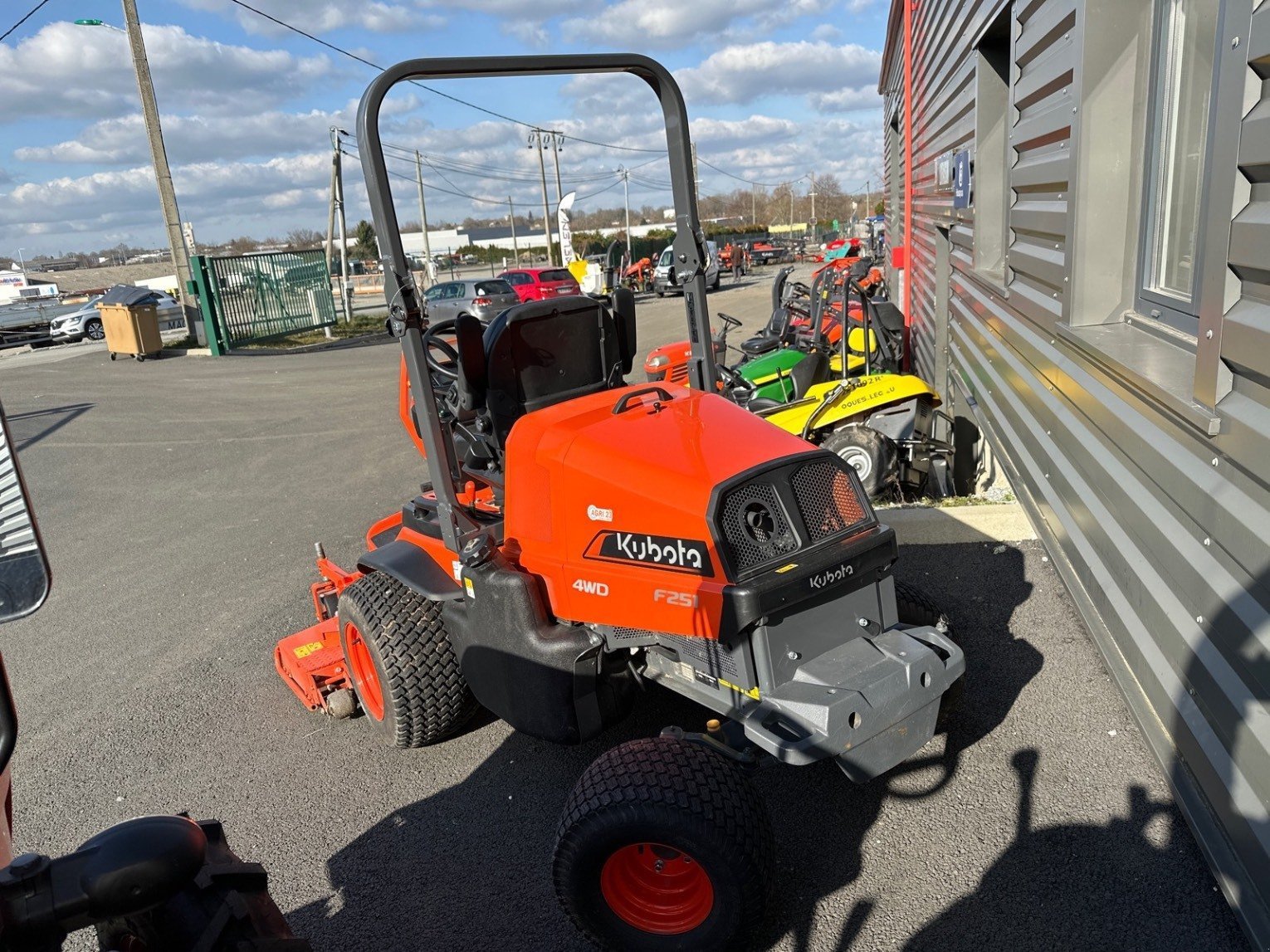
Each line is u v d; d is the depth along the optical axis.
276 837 3.62
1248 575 2.38
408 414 4.24
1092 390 3.67
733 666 2.88
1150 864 2.95
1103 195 3.73
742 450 3.01
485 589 3.32
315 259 24.20
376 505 8.12
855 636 3.02
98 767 4.25
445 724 3.91
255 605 6.02
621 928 2.72
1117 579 3.49
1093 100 3.65
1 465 1.45
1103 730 3.65
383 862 3.42
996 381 5.86
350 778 3.97
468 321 3.41
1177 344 3.30
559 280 24.67
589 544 3.05
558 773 3.85
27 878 1.64
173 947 1.90
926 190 10.15
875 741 2.82
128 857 1.68
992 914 2.83
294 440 11.09
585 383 3.72
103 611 6.20
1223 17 2.43
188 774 4.12
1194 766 2.79
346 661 4.26
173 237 21.06
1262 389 2.33
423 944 3.01
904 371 10.57
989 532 5.43
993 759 3.55
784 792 3.50
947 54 7.89
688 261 3.74
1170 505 2.93
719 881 2.55
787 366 7.75
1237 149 2.37
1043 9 4.29
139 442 11.58
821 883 3.04
